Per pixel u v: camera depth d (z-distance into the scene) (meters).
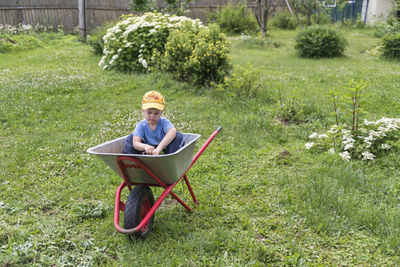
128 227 3.16
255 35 21.86
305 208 3.97
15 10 17.08
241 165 5.18
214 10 25.14
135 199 3.21
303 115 7.08
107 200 4.20
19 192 4.31
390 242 3.31
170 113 7.25
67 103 7.86
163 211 3.97
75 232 3.54
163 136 3.58
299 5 22.28
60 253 3.22
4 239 3.39
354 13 26.41
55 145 5.85
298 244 3.38
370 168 4.95
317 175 4.73
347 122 5.79
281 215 3.87
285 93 8.80
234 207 4.05
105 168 5.02
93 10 19.88
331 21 25.92
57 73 10.26
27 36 15.88
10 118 6.98
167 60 9.40
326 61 13.99
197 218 3.82
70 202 4.14
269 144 5.93
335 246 3.36
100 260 3.17
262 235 3.54
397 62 13.80
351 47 17.34
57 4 18.55
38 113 7.27
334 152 5.39
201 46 8.99
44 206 4.05
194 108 7.71
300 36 15.23
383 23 20.89
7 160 5.20
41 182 4.63
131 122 6.79
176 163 3.21
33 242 3.31
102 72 10.56
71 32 19.17
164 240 3.43
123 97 8.39
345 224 3.67
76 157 5.38
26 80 9.38
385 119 5.58
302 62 13.69
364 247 3.32
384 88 9.30
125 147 3.55
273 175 4.84
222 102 7.99
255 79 8.42
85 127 6.64
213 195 4.31
